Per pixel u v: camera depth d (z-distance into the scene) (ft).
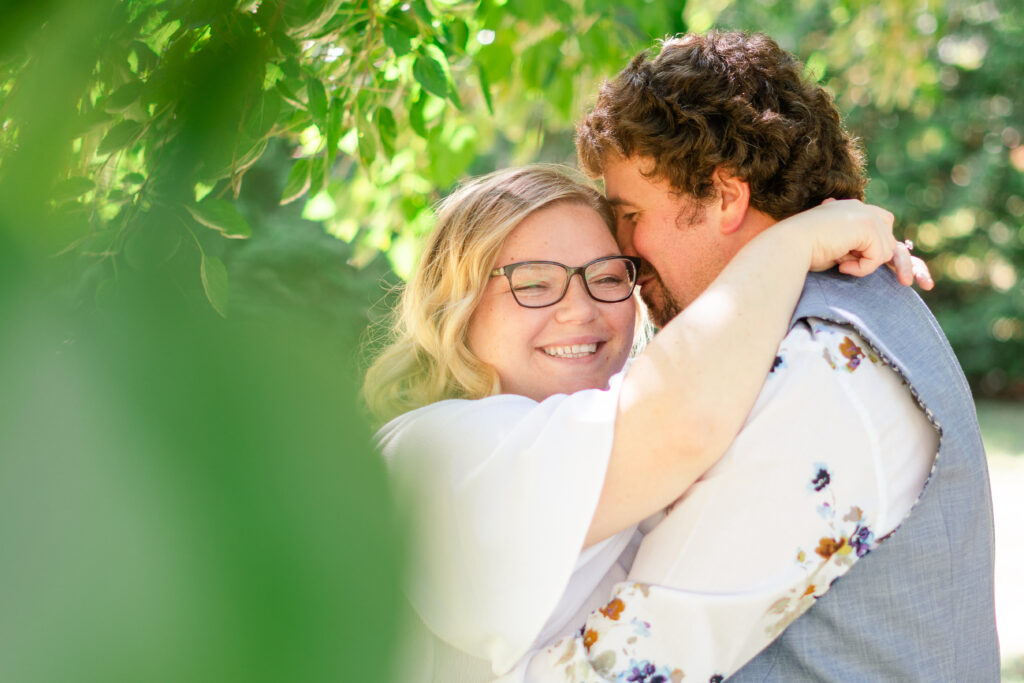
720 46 4.95
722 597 3.94
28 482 0.73
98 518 0.73
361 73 6.36
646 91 4.89
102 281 2.03
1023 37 37.50
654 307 5.64
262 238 6.68
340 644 0.74
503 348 5.36
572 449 3.92
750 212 4.94
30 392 0.75
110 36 2.82
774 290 4.10
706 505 3.98
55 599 0.72
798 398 3.98
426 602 0.81
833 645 4.08
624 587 4.05
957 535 4.15
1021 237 40.45
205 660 0.72
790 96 4.90
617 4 8.98
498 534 3.91
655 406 3.84
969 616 4.26
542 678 4.01
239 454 0.75
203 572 0.73
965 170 40.09
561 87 9.45
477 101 10.11
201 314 0.81
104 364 0.76
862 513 4.01
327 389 0.79
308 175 6.23
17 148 1.18
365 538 0.76
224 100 1.39
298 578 0.74
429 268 5.71
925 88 18.93
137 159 3.64
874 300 4.34
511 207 5.30
